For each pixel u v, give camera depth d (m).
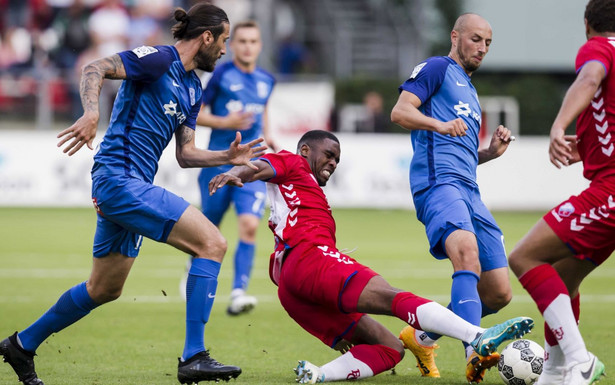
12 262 47.06
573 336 17.02
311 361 23.42
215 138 35.81
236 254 32.78
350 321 19.98
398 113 21.30
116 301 35.28
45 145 75.44
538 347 19.30
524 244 17.53
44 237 59.38
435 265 47.53
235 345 25.88
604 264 52.34
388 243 58.19
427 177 21.81
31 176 75.19
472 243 20.27
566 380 16.95
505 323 16.95
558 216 17.22
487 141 87.00
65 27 89.44
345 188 78.62
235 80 35.88
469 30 22.59
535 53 104.44
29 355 19.47
